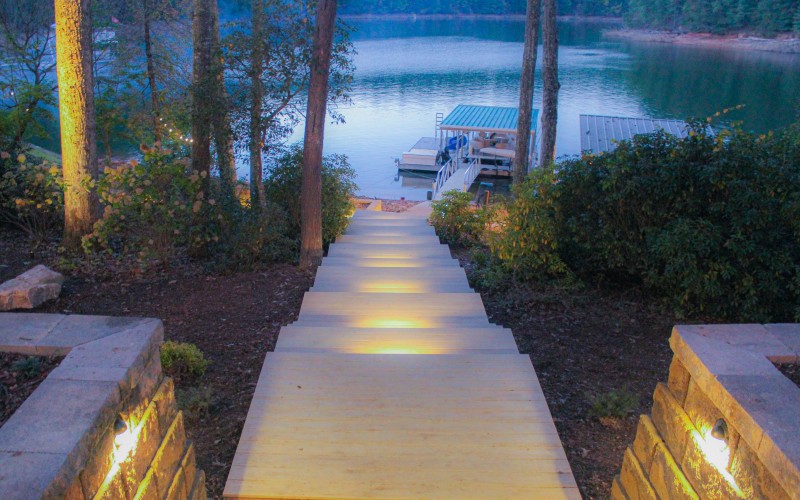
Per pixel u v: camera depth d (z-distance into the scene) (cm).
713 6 7200
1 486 185
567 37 8062
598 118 2427
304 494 370
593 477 418
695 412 269
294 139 3103
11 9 1306
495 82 5056
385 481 381
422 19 10638
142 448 265
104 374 244
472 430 429
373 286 796
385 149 3228
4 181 905
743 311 678
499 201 928
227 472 413
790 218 638
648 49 6912
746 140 685
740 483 232
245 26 977
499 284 821
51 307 704
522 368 509
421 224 1308
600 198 737
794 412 224
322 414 443
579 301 759
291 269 905
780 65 5628
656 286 756
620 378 570
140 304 730
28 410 221
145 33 1501
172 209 838
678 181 684
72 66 837
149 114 1548
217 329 664
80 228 878
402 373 499
